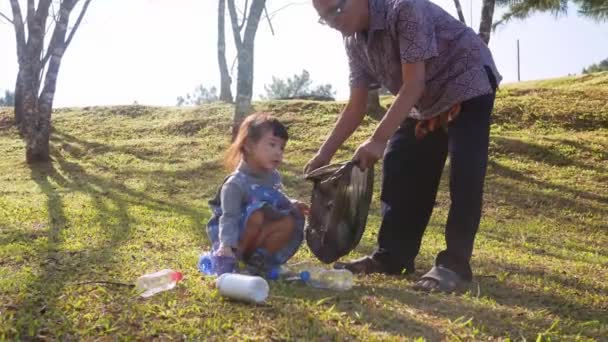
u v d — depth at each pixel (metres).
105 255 4.14
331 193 3.67
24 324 2.67
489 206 9.04
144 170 11.02
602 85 16.78
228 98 20.00
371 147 3.50
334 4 3.65
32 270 3.64
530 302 3.57
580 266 5.00
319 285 3.52
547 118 13.75
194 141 13.03
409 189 4.08
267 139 3.51
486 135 3.79
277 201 3.59
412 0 3.58
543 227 8.01
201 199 9.10
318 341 2.63
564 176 10.52
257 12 12.41
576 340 2.83
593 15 18.84
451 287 3.64
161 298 3.10
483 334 2.85
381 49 3.74
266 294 3.09
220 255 3.42
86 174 10.91
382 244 4.14
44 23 14.41
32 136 11.78
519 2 18.66
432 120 3.90
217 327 2.71
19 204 6.95
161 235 5.14
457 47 3.73
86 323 2.73
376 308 3.13
